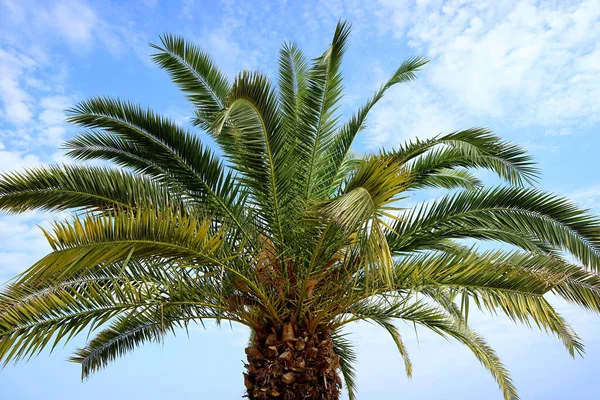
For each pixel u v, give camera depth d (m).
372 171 3.90
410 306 6.16
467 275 4.89
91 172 5.75
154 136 5.80
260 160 4.98
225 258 4.88
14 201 5.64
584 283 5.02
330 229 4.71
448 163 6.52
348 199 3.65
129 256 3.84
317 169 5.97
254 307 5.87
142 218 4.05
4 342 4.28
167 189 6.02
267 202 5.36
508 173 5.99
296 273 5.71
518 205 5.65
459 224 5.91
